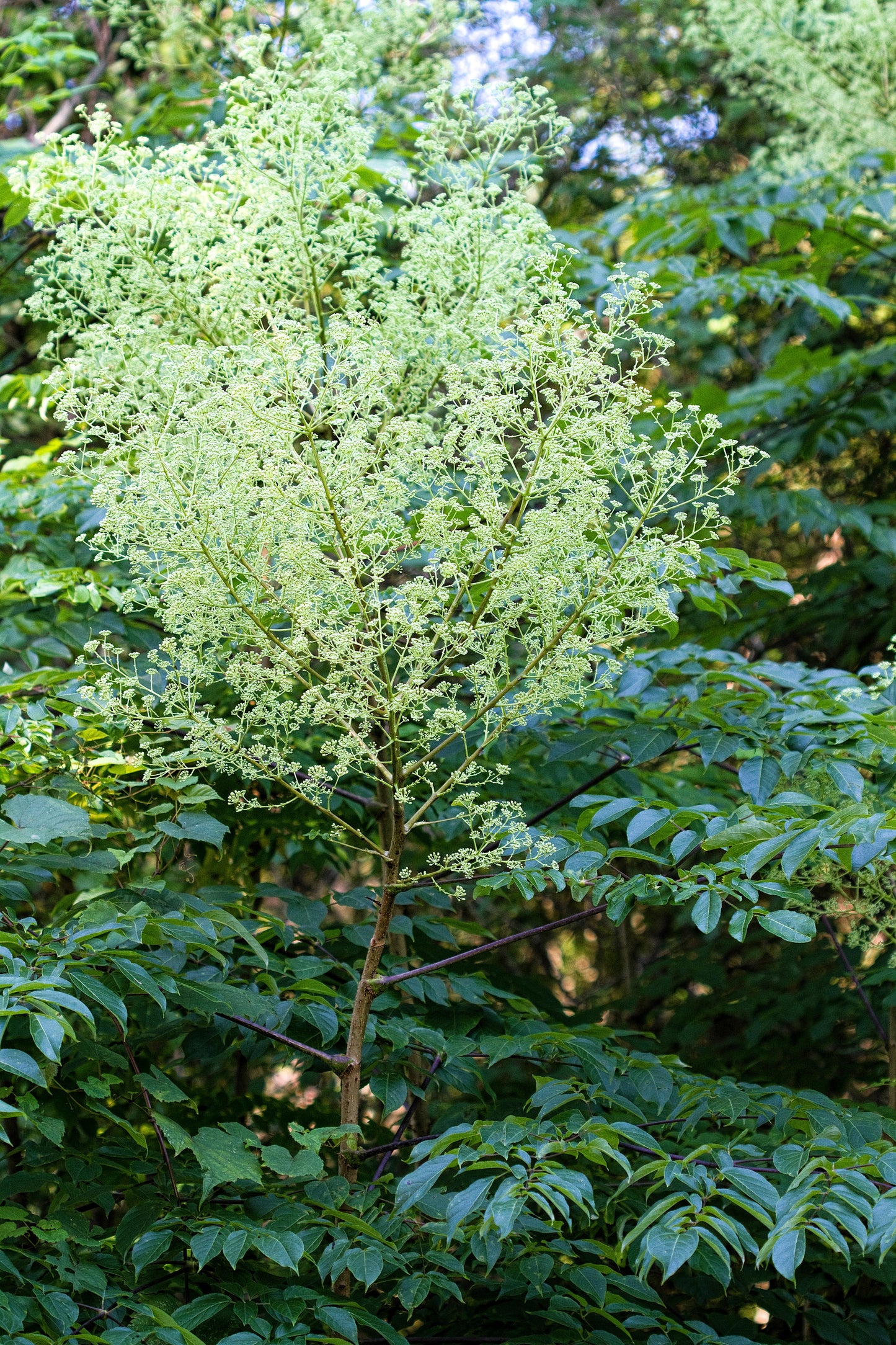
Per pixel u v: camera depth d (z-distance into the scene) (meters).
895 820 2.05
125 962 2.07
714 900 2.13
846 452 7.22
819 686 3.13
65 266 2.89
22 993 1.86
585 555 2.25
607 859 2.32
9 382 4.02
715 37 6.05
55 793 2.72
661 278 5.20
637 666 3.15
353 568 2.17
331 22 4.18
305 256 2.92
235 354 2.68
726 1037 5.80
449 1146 2.19
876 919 3.10
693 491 4.95
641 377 7.62
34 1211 3.56
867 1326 3.03
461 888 2.42
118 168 3.02
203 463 2.12
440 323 2.89
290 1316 2.08
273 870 6.32
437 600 2.17
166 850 3.09
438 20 4.49
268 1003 2.49
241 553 2.21
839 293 6.64
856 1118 2.37
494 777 2.38
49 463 4.20
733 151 7.78
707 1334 2.34
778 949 5.73
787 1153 2.09
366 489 2.10
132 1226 2.20
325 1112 4.00
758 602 5.11
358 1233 2.18
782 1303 2.95
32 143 4.81
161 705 2.92
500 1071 4.44
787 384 5.48
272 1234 2.02
